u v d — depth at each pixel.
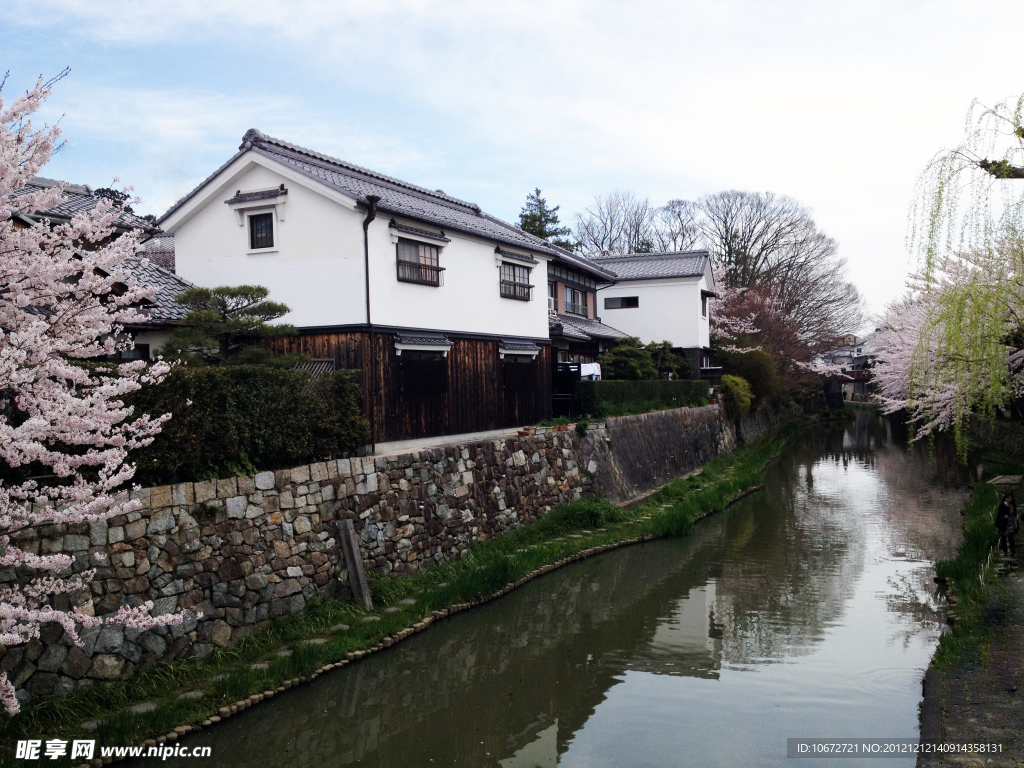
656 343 31.52
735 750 7.29
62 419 5.71
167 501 8.14
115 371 7.03
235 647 8.60
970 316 8.28
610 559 14.98
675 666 9.61
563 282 27.14
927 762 6.13
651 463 22.59
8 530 6.14
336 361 13.37
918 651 9.89
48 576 6.58
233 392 9.24
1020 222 7.93
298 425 10.25
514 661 9.80
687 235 52.25
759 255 47.09
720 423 31.50
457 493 13.53
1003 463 24.91
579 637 10.73
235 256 14.51
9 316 6.11
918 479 25.36
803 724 7.83
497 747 7.50
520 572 12.95
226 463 9.12
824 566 14.42
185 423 8.41
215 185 14.42
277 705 7.92
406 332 14.34
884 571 13.95
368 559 11.17
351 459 11.15
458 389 15.99
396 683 9.04
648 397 25.31
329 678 8.67
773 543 16.45
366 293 13.23
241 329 11.38
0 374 5.23
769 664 9.60
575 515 16.77
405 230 14.03
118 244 6.35
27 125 5.82
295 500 9.98
